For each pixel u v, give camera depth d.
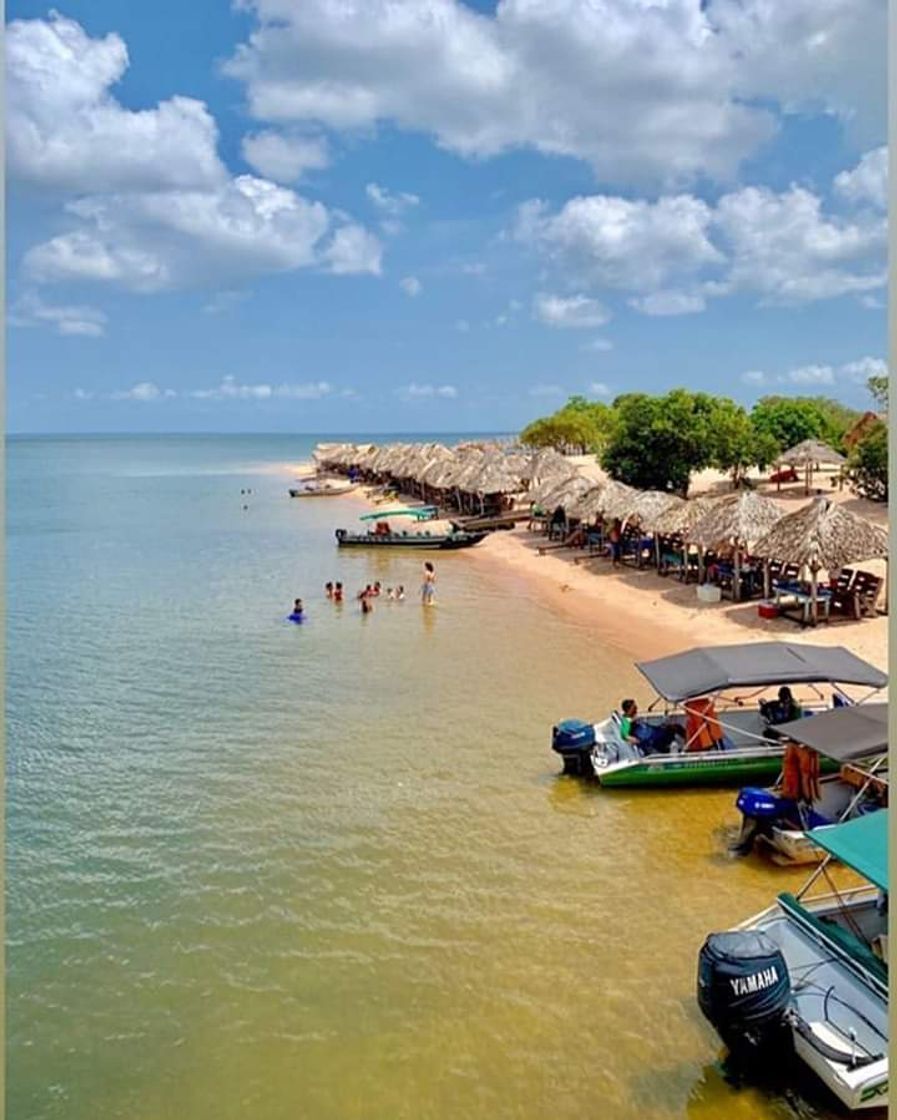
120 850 13.66
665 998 10.04
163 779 16.38
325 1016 9.95
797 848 12.62
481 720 19.22
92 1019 9.97
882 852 9.40
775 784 14.91
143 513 65.25
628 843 13.66
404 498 71.50
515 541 44.41
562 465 52.88
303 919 11.79
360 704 20.50
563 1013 9.86
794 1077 8.68
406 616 29.72
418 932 11.45
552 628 27.16
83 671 23.66
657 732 16.70
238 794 15.69
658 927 11.41
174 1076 9.13
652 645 24.48
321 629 28.19
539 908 11.92
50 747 18.05
